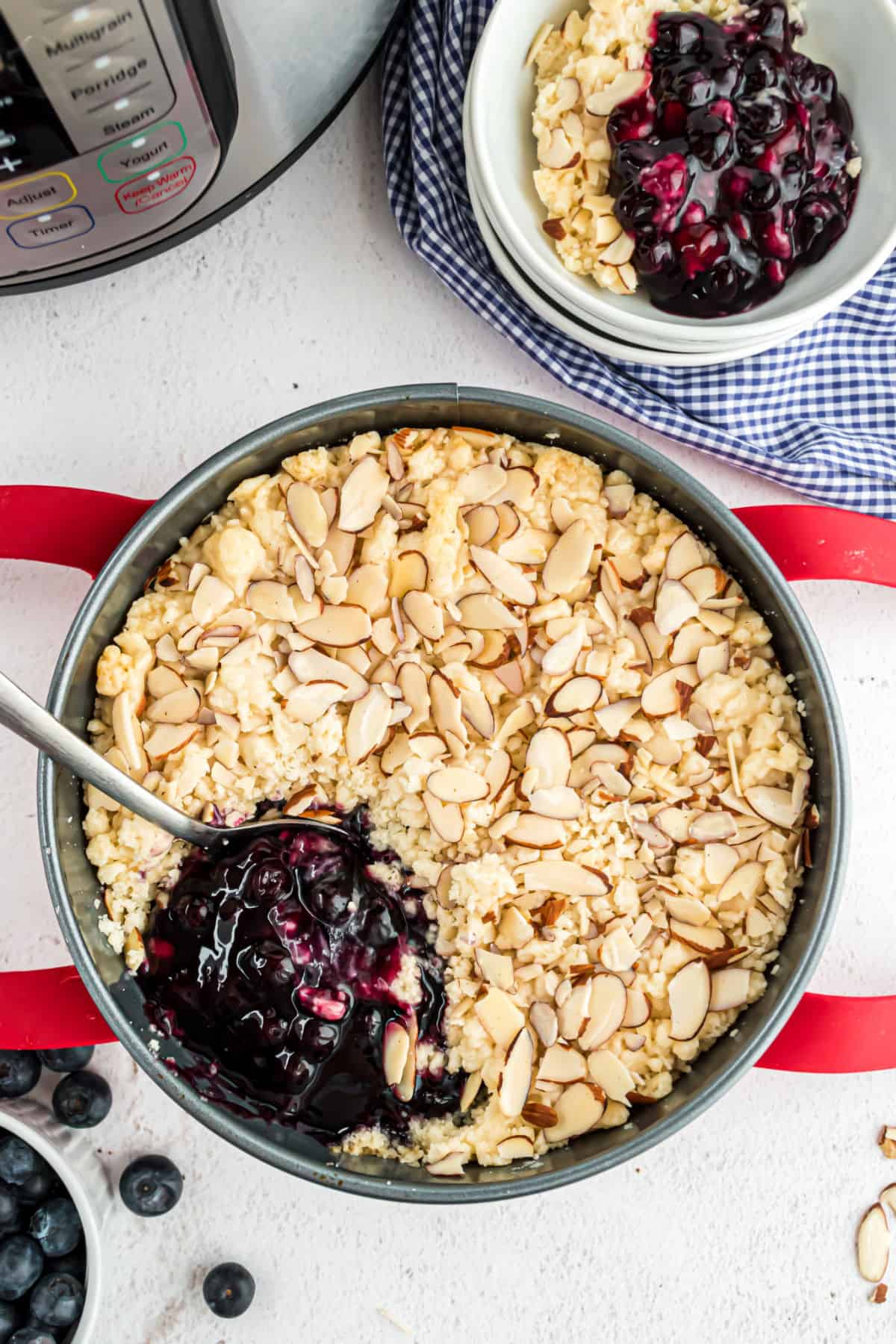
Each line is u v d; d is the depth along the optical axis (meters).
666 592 0.45
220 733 0.45
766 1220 0.50
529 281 0.48
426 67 0.48
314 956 0.44
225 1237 0.49
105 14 0.37
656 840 0.45
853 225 0.46
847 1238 0.50
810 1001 0.44
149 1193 0.47
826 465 0.49
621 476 0.46
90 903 0.44
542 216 0.46
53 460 0.49
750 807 0.45
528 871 0.45
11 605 0.49
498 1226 0.49
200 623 0.45
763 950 0.45
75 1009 0.43
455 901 0.45
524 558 0.45
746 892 0.45
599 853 0.45
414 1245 0.49
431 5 0.48
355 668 0.45
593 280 0.46
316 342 0.50
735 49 0.45
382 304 0.50
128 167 0.41
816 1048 0.44
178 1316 0.49
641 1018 0.45
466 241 0.49
